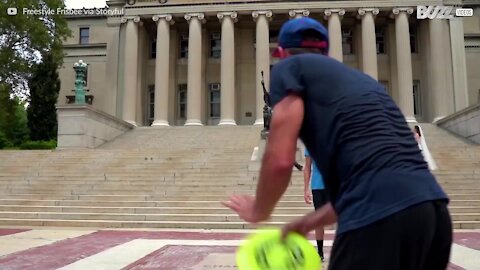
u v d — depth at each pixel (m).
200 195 14.21
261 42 35.31
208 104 38.94
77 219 12.94
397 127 1.93
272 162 1.85
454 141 25.72
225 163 18.34
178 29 39.97
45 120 38.03
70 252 7.61
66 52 47.50
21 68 37.59
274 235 2.15
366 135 1.87
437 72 34.91
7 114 41.03
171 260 6.70
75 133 25.12
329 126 1.92
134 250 7.84
